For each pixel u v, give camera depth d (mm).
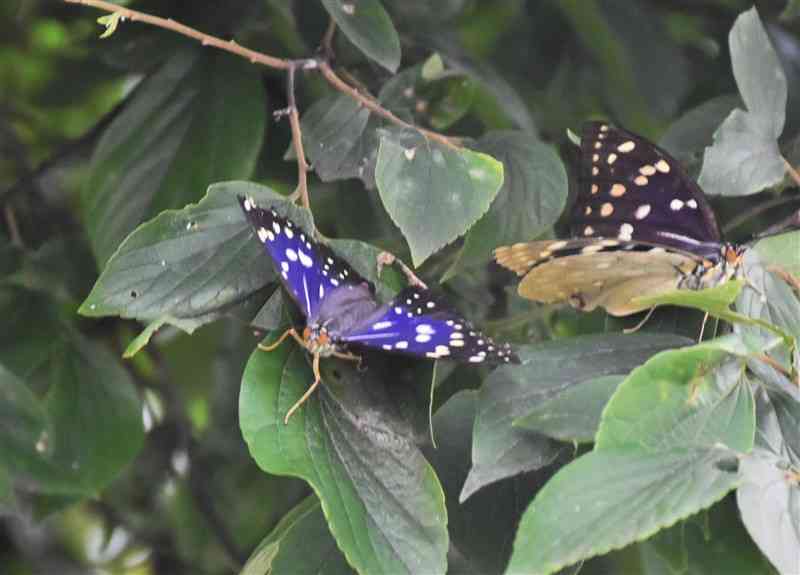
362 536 652
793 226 714
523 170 734
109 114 896
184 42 815
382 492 662
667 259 698
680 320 714
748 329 692
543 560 624
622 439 639
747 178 722
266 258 688
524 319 810
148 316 679
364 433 668
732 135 724
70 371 800
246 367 664
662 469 635
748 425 647
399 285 694
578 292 722
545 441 665
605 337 690
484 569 693
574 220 732
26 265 834
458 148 696
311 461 656
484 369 786
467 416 713
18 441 745
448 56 835
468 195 688
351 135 756
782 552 634
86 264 870
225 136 792
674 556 701
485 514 698
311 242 684
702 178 718
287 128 853
